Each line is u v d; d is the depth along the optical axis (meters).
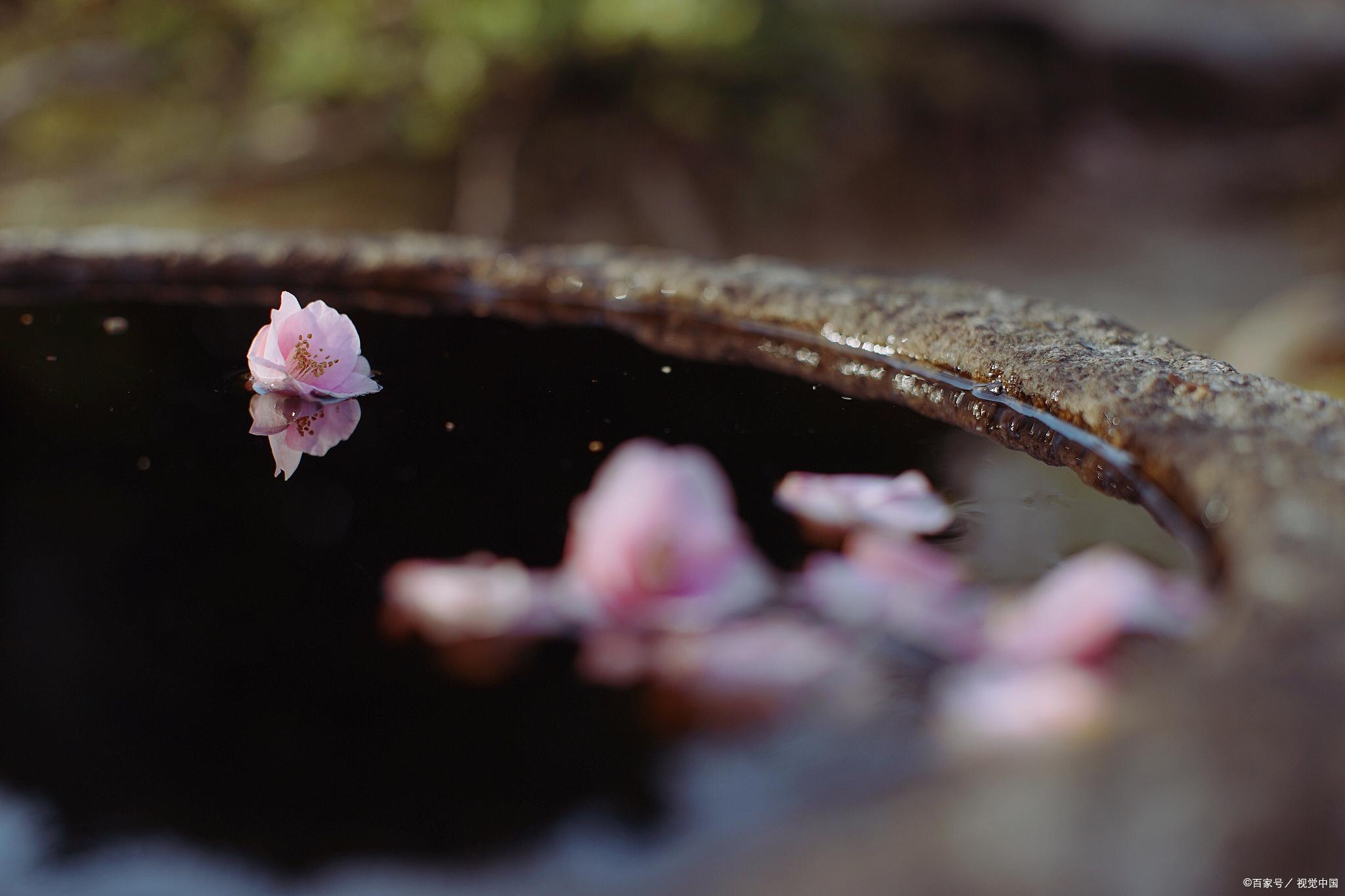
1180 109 2.77
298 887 0.37
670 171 2.05
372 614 0.42
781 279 0.57
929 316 0.53
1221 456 0.43
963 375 0.51
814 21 2.06
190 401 0.51
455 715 0.39
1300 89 2.83
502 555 0.43
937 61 2.49
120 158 2.07
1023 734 0.38
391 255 0.61
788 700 0.39
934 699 0.39
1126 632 0.40
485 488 0.46
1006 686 0.39
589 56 1.86
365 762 0.38
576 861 0.37
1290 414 0.45
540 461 0.47
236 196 1.99
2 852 0.37
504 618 0.41
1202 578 0.41
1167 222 2.53
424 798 0.38
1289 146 2.79
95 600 0.42
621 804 0.37
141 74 2.12
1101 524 0.44
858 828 0.36
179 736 0.39
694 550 0.41
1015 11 2.63
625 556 0.41
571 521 0.45
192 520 0.45
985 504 0.45
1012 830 0.36
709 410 0.50
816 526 0.44
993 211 2.45
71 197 1.96
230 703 0.40
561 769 0.38
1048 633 0.40
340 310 0.59
